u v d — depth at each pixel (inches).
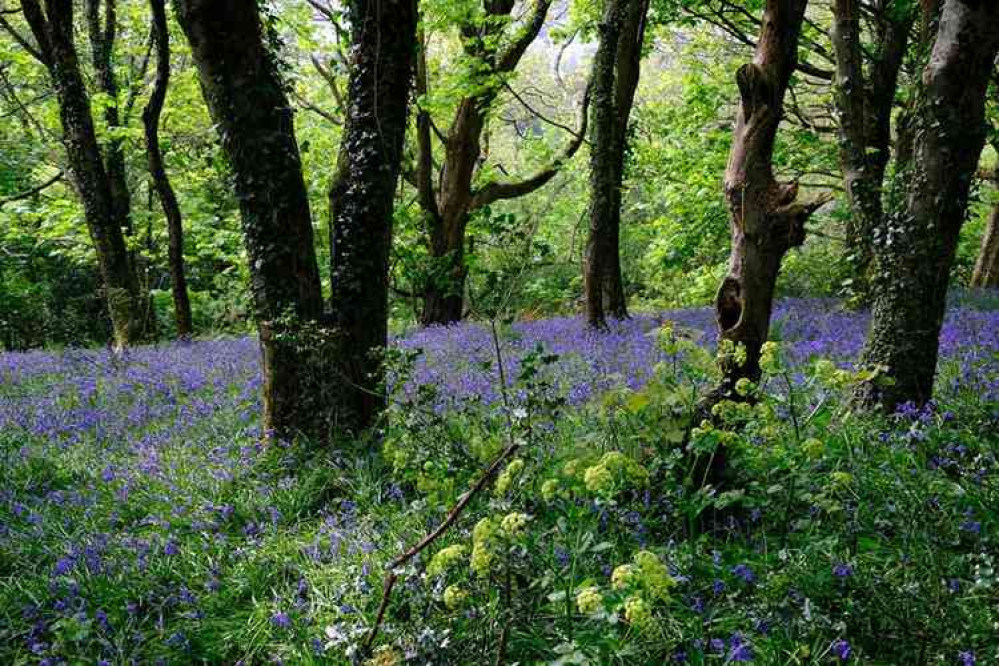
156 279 943.0
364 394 250.1
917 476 162.7
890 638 126.5
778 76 171.5
